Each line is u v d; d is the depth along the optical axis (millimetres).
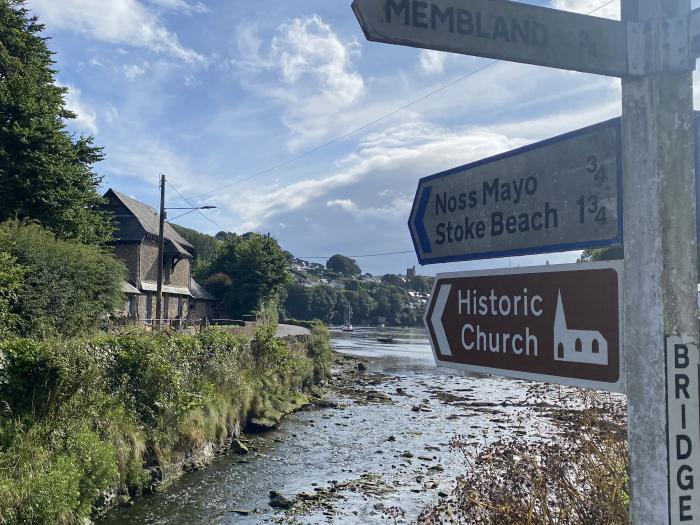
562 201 2141
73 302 18578
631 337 1802
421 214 2875
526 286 2236
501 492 4441
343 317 146000
